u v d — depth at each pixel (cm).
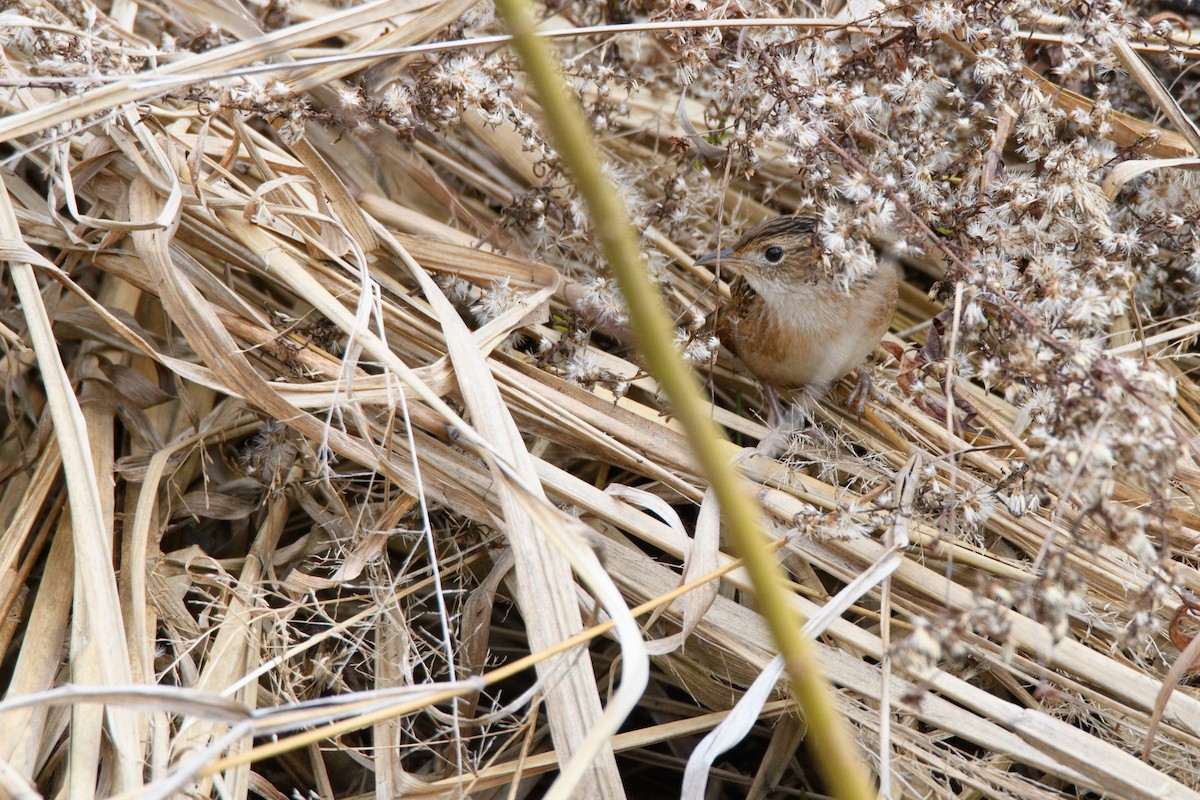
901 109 355
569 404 364
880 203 304
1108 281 299
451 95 366
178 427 405
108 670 270
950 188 368
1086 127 348
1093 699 302
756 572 156
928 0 342
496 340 350
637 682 226
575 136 133
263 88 346
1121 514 245
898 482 325
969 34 343
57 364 317
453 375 334
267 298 420
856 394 395
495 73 385
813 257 357
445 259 383
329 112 359
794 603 325
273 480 362
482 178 468
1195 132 352
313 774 343
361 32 469
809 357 385
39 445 375
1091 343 275
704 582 284
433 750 312
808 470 394
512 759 343
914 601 330
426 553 372
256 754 214
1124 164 342
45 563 352
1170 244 375
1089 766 269
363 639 335
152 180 361
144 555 325
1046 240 334
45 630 313
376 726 303
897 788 306
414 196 464
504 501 293
